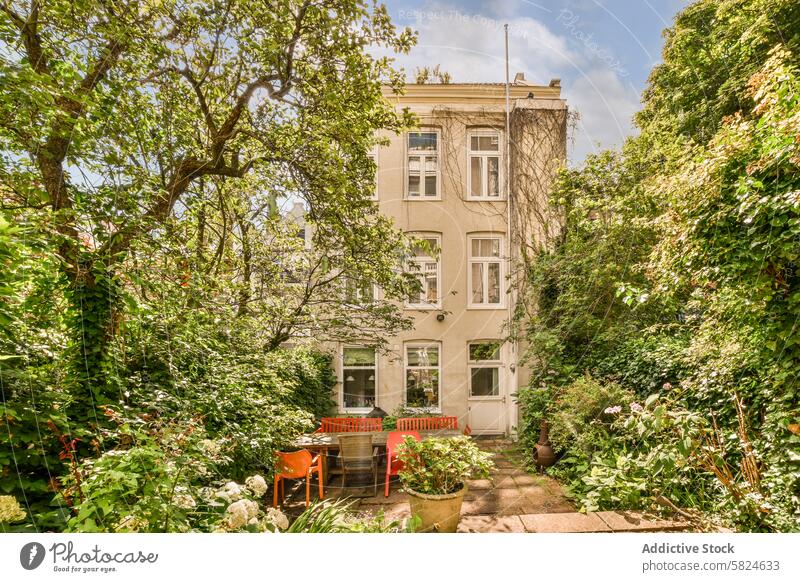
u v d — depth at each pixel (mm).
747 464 2248
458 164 5949
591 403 3656
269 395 3145
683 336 3529
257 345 3447
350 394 5398
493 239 6000
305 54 3041
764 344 2328
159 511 1363
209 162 2920
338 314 4145
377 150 5926
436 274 5852
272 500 3467
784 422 2174
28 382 1682
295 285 4137
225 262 3682
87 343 1974
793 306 2111
